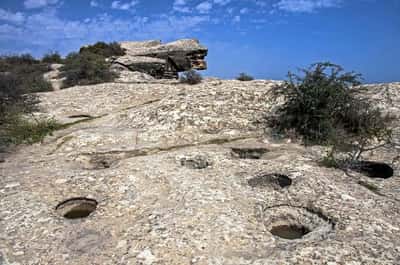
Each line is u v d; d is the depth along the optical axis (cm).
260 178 582
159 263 363
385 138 763
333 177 580
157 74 3008
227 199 493
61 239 418
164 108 977
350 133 798
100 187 558
